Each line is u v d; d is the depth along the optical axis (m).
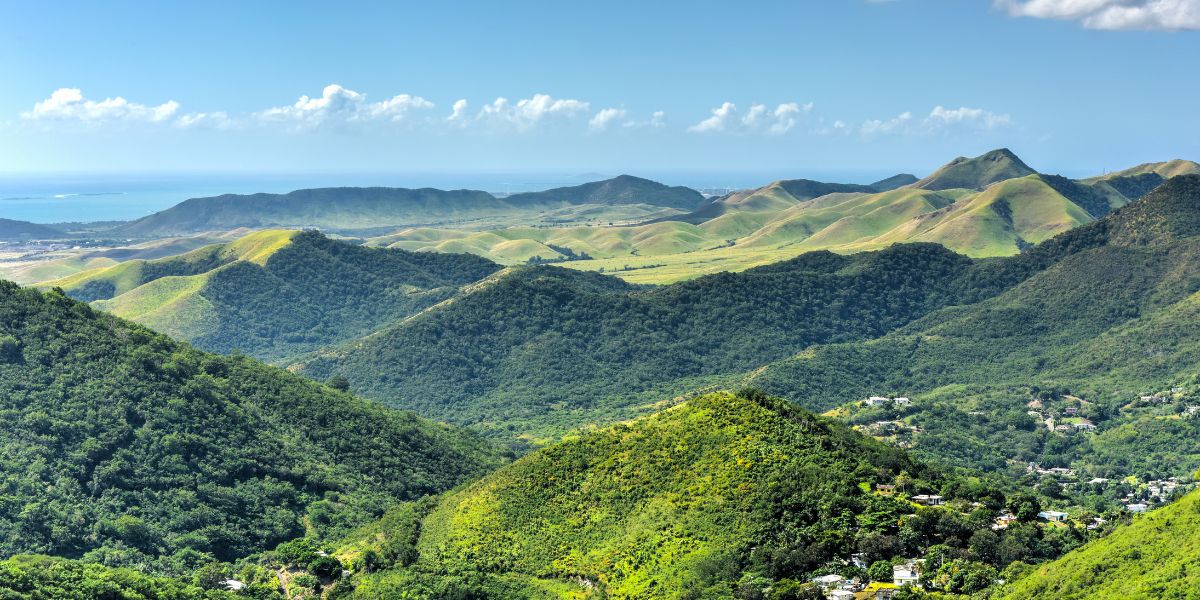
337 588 172.75
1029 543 158.38
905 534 159.00
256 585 173.50
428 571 172.62
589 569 169.50
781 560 156.25
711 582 157.00
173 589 163.38
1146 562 137.38
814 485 173.88
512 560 176.88
